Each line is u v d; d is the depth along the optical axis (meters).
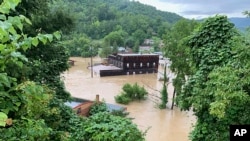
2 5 2.63
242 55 7.18
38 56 12.16
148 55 63.56
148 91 43.25
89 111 21.77
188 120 26.88
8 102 3.04
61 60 14.12
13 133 3.19
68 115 10.84
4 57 2.96
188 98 9.07
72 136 8.00
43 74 12.49
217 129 8.45
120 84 48.75
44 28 11.61
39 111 6.85
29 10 10.46
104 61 76.88
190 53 10.58
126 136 7.26
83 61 79.31
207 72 9.44
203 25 10.20
